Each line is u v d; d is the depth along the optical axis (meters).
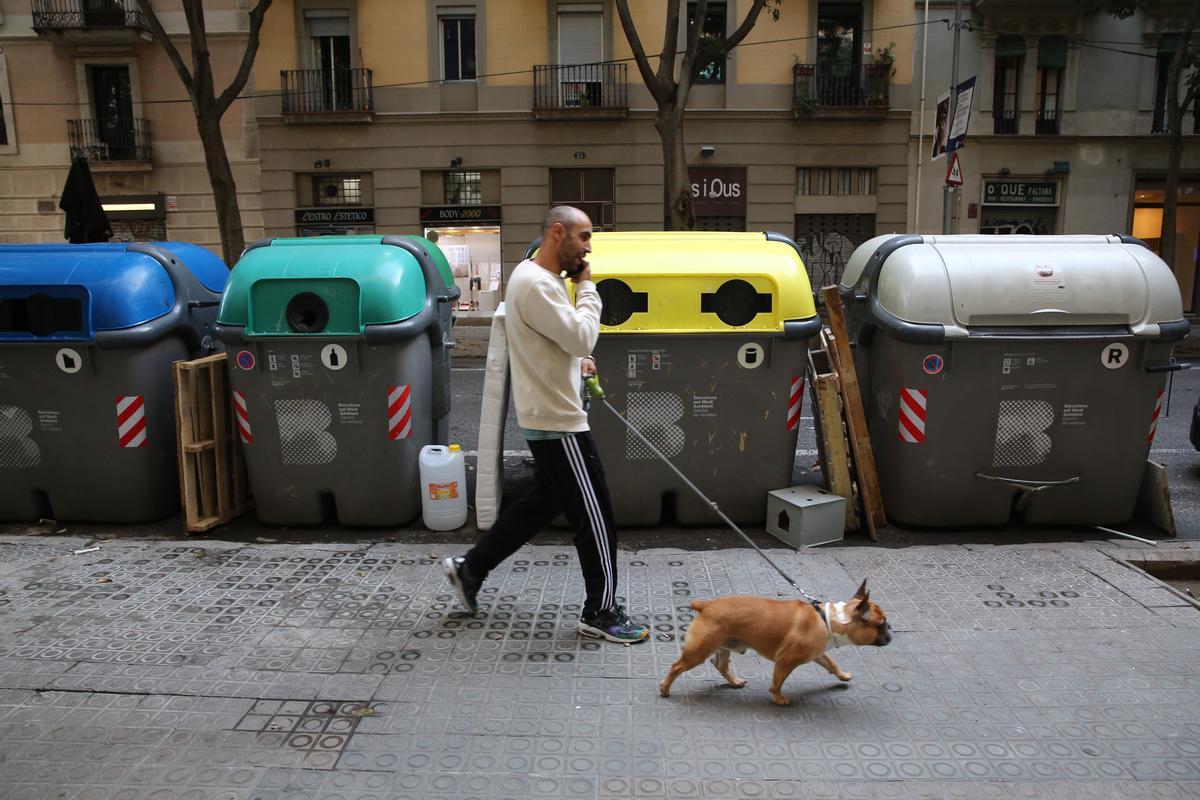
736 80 20.41
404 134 20.75
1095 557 4.63
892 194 20.89
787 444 5.11
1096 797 2.57
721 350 4.95
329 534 5.17
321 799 2.54
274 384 4.98
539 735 2.90
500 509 5.43
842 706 3.11
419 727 2.95
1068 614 3.90
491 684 3.25
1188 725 2.97
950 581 4.29
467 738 2.88
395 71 20.58
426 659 3.45
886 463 5.22
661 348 4.94
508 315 3.48
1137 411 4.98
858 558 4.62
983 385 4.89
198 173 21.05
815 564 4.53
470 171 21.06
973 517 5.13
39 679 3.27
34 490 5.28
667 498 5.30
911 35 20.38
